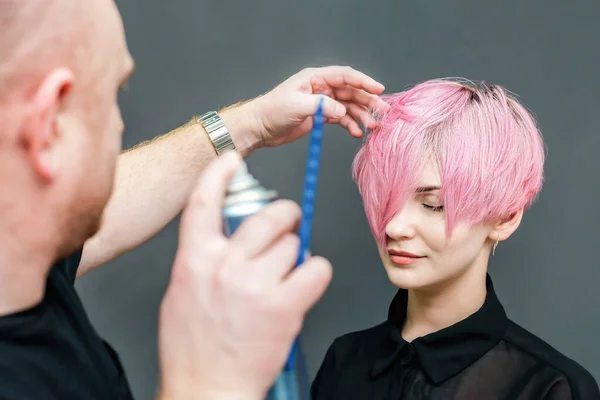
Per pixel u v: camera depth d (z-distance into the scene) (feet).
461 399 2.89
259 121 3.29
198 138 3.30
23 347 1.73
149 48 4.33
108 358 2.11
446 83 3.00
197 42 4.30
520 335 3.03
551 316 4.29
